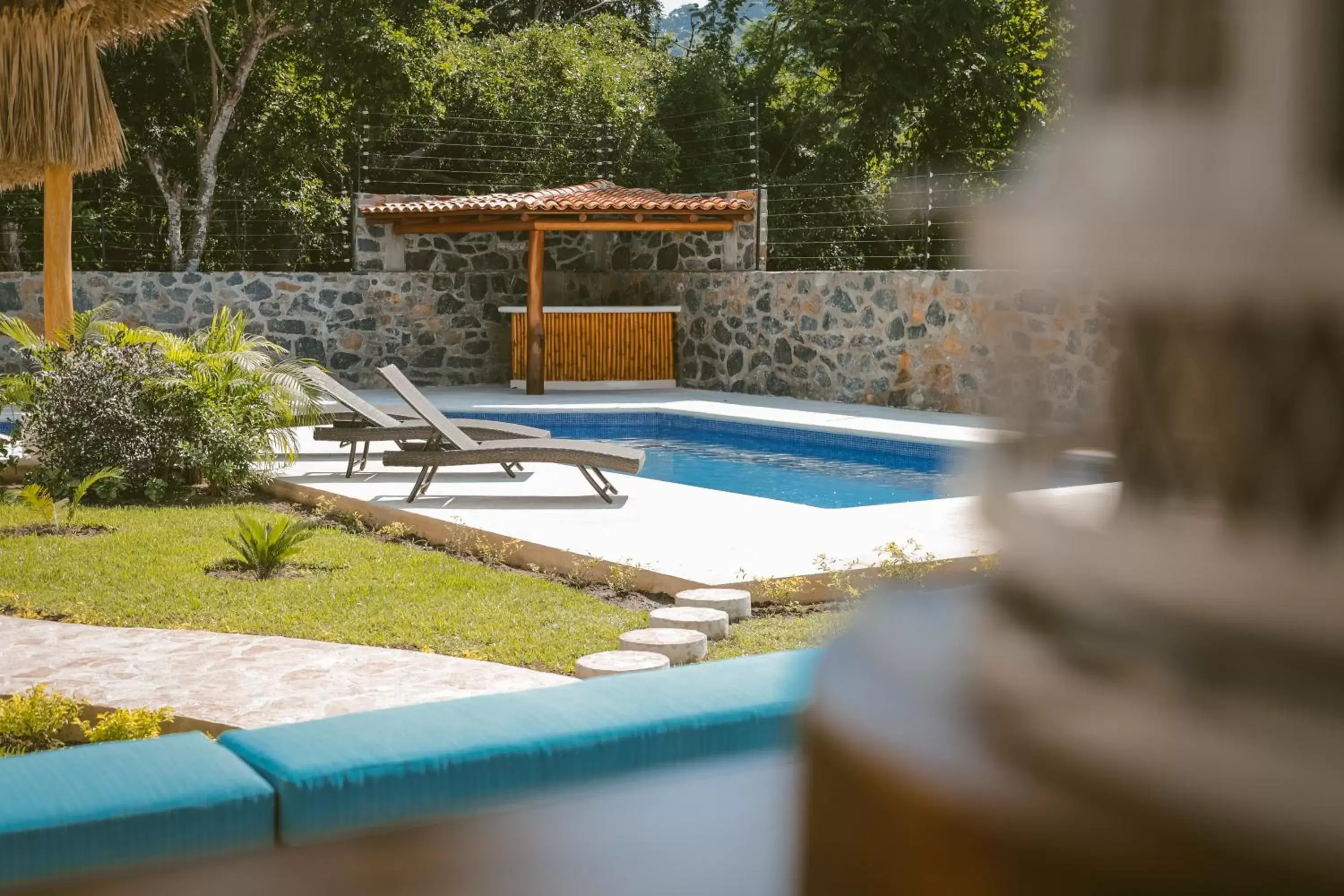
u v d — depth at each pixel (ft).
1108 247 1.22
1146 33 1.25
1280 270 1.12
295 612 18.89
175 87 66.23
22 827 7.10
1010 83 67.51
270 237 66.49
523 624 18.34
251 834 7.65
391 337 57.16
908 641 1.54
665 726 8.76
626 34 87.45
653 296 59.52
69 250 37.17
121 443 30.42
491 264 58.85
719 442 45.27
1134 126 1.25
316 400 34.68
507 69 73.15
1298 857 1.05
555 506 27.68
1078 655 1.27
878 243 65.36
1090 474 1.28
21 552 23.27
